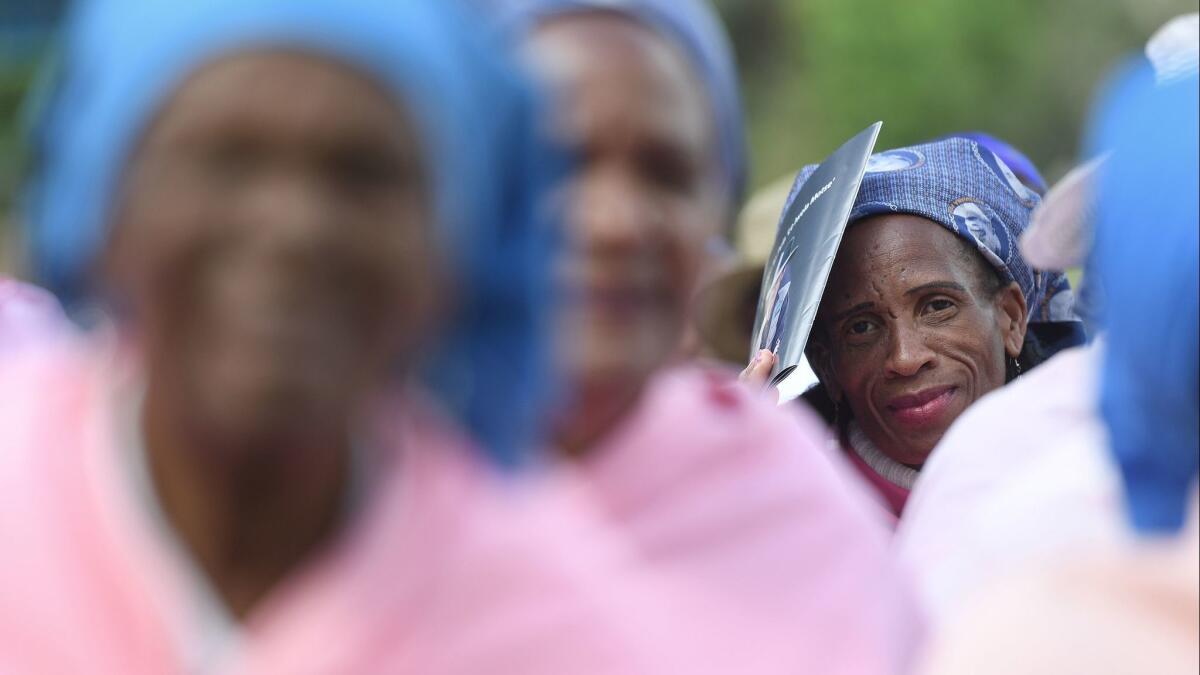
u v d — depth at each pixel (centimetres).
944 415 423
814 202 435
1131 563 231
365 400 176
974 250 429
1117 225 240
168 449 179
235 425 166
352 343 167
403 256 168
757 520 294
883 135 2961
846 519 304
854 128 2970
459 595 187
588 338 272
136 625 180
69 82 179
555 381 228
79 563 181
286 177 164
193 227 164
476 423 200
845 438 442
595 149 268
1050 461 292
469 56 180
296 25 163
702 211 279
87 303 189
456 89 174
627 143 269
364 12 165
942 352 423
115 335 190
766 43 3509
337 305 165
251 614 182
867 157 421
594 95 267
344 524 183
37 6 2492
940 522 311
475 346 198
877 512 411
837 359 434
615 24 271
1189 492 238
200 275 165
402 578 183
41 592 180
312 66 164
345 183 166
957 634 233
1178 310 230
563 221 264
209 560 181
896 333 425
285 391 164
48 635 179
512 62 188
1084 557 234
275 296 163
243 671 178
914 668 293
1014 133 2992
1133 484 241
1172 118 235
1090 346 325
